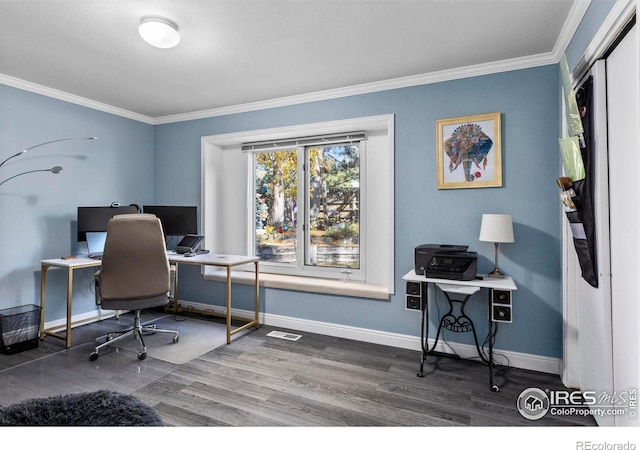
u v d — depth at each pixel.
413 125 3.03
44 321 3.33
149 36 2.15
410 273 2.73
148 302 2.88
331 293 3.36
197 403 2.15
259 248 4.18
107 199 3.89
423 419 2.00
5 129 3.08
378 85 3.13
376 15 2.11
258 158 4.18
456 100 2.87
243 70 2.90
